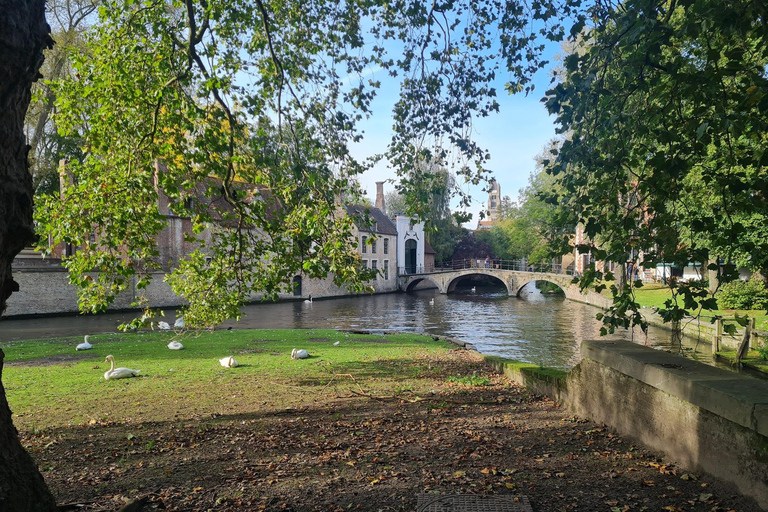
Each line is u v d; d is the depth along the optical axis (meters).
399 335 21.17
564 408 7.74
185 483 4.81
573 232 6.14
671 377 4.81
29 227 3.26
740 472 3.94
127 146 8.58
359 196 8.61
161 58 7.79
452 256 82.44
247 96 8.59
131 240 8.99
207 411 8.27
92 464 5.50
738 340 17.20
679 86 5.37
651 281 39.94
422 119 8.46
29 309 30.72
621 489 4.43
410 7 7.64
